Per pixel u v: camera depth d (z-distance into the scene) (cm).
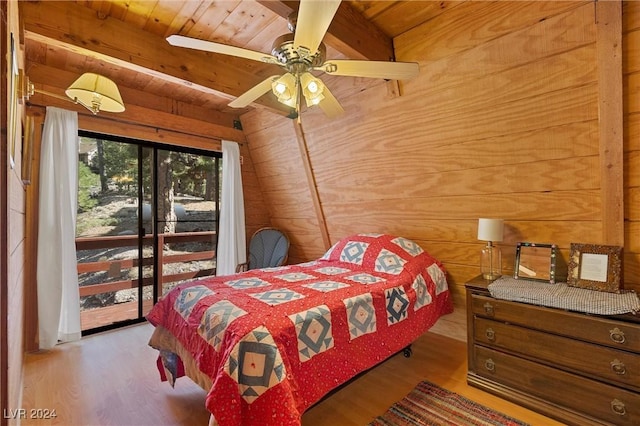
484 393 195
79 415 177
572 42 164
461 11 191
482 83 200
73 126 271
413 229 291
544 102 184
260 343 135
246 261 404
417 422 168
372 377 215
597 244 187
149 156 339
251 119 373
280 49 143
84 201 303
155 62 222
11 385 136
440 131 234
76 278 275
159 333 199
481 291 201
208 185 389
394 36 221
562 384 167
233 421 124
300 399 140
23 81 165
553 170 195
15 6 140
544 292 179
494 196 227
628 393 147
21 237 206
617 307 150
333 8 111
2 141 89
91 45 197
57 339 262
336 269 255
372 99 255
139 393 199
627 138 164
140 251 334
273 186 410
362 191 313
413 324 216
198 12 199
